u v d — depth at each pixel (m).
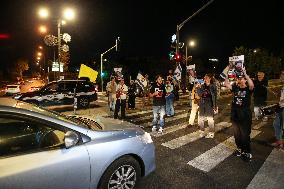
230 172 5.13
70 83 15.01
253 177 4.90
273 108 8.10
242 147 5.96
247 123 5.78
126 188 4.00
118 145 3.77
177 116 11.62
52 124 3.35
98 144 3.56
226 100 18.84
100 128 4.01
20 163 2.91
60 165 3.14
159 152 6.29
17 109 3.18
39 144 3.17
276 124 6.79
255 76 10.76
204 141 7.29
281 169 5.29
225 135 7.99
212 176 4.93
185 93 24.58
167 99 11.57
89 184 3.45
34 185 2.95
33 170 2.94
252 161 5.73
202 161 5.71
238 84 5.87
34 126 3.25
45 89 14.19
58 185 3.14
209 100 7.64
